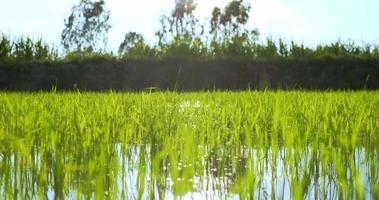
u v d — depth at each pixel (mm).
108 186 3254
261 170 3504
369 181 3244
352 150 3457
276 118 4078
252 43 15930
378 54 15602
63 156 3529
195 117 5301
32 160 3346
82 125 4020
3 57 14938
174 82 14438
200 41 15688
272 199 2984
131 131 4383
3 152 3523
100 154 3260
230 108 5520
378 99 6906
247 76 14531
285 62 14680
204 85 14469
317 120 4508
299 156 3629
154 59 14727
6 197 2992
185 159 3398
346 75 14422
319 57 14938
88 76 14172
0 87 13602
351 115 4730
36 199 3041
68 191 3170
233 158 4023
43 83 13820
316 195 3088
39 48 15367
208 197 3068
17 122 4398
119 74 14383
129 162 4016
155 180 3213
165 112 5051
